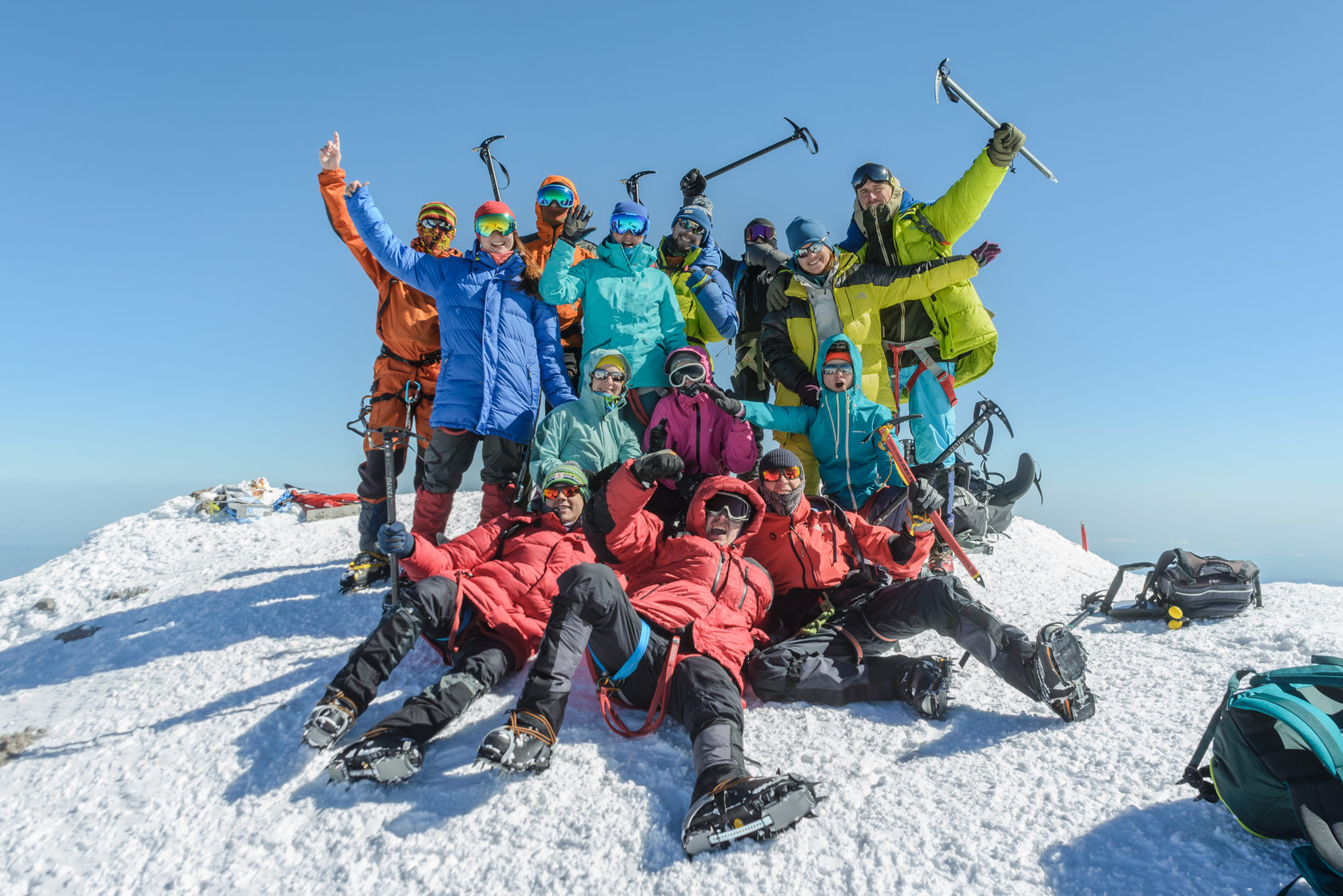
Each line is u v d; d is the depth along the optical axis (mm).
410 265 4586
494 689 3277
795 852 2148
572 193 5117
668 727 2906
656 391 4578
